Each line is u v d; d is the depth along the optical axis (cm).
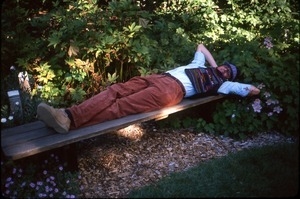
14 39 429
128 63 452
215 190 288
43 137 306
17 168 312
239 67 415
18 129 324
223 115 402
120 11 422
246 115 393
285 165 314
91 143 388
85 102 331
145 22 422
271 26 516
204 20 532
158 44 483
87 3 444
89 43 401
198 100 385
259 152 340
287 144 353
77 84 435
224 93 391
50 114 299
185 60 459
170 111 359
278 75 396
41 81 424
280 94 395
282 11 527
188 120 418
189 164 345
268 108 396
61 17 425
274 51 430
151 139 394
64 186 307
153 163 349
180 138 394
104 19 417
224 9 574
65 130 311
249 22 538
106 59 418
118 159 357
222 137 396
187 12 549
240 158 334
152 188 297
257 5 547
